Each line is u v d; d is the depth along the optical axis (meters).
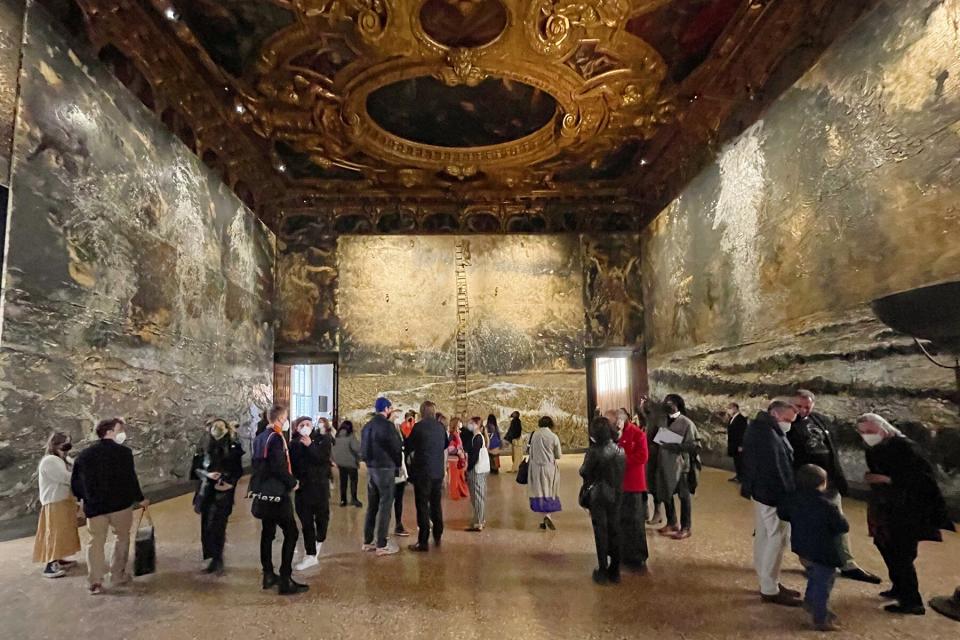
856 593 5.68
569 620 5.18
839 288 10.46
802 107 11.64
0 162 8.39
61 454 6.93
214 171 16.23
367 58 13.99
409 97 16.39
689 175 17.88
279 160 19.47
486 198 23.08
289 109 16.22
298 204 22.53
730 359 15.02
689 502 8.09
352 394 21.73
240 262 18.14
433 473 7.81
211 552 6.80
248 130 17.16
